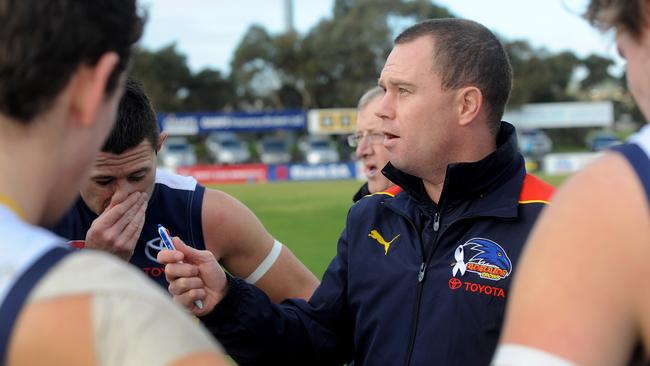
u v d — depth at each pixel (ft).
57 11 2.98
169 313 2.85
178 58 142.10
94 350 2.70
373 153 10.69
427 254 6.60
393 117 6.77
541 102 140.97
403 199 7.02
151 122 6.81
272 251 7.98
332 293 7.32
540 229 3.21
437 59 6.56
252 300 6.76
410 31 6.90
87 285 2.80
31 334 2.69
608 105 107.55
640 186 2.98
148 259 7.48
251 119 98.99
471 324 6.18
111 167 6.56
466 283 6.28
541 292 3.02
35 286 2.77
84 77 3.14
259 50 139.03
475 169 6.28
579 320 2.91
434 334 6.27
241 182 86.79
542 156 99.09
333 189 67.51
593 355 2.88
